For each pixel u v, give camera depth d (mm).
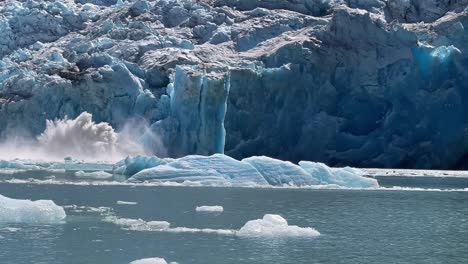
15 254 41031
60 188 82812
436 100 164750
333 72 167750
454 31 174125
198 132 152750
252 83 160250
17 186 85188
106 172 115688
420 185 106312
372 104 168375
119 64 166250
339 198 77688
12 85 167750
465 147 164250
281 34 185000
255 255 42062
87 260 39656
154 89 169000
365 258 42250
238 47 182875
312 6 198750
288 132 163000
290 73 162250
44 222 53406
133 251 42375
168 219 56750
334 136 164625
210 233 49406
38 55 193250
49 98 162875
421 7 194875
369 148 164125
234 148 160625
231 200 72250
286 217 60656
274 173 94062
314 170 96812
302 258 41594
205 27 194375
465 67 166625
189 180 91812
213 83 149500
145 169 95188
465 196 83500
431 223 58125
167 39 187375
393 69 167625
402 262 41344
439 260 42031
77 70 172750
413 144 164250
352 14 167375
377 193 85812
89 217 56531
